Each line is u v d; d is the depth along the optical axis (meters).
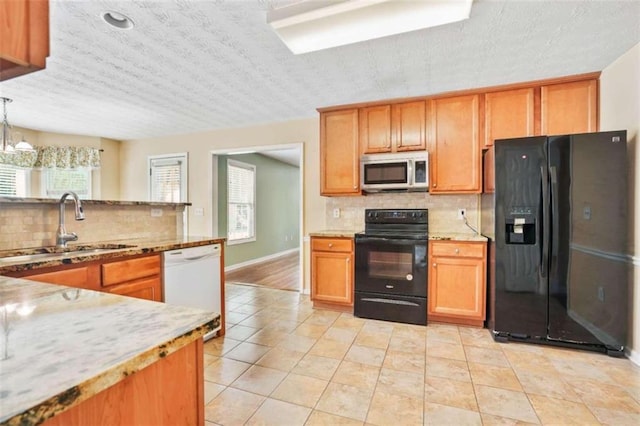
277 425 1.63
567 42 2.22
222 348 2.51
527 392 1.91
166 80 2.88
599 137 2.36
